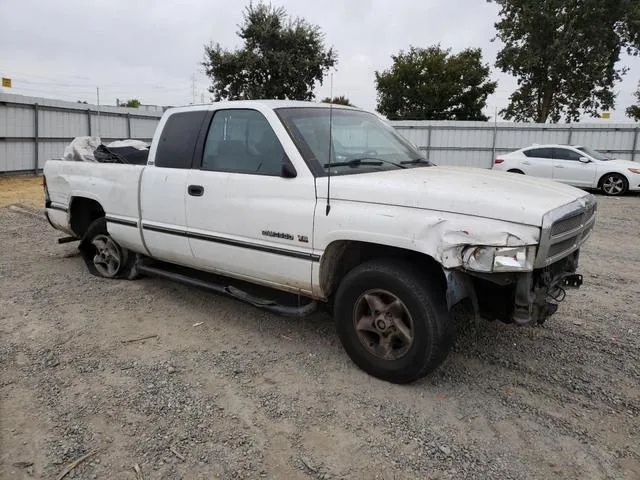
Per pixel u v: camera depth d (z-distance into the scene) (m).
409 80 38.00
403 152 4.32
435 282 3.19
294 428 2.90
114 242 5.35
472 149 22.17
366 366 3.46
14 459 2.64
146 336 4.14
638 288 5.51
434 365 3.17
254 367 3.62
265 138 3.82
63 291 5.22
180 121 4.49
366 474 2.53
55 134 17.92
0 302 4.89
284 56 31.59
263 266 3.82
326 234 3.38
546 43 30.12
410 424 2.94
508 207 2.86
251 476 2.52
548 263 2.96
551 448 2.73
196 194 4.17
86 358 3.75
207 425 2.93
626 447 2.75
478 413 3.05
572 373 3.54
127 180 4.82
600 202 13.30
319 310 4.02
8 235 8.01
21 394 3.25
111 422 2.95
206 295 5.11
